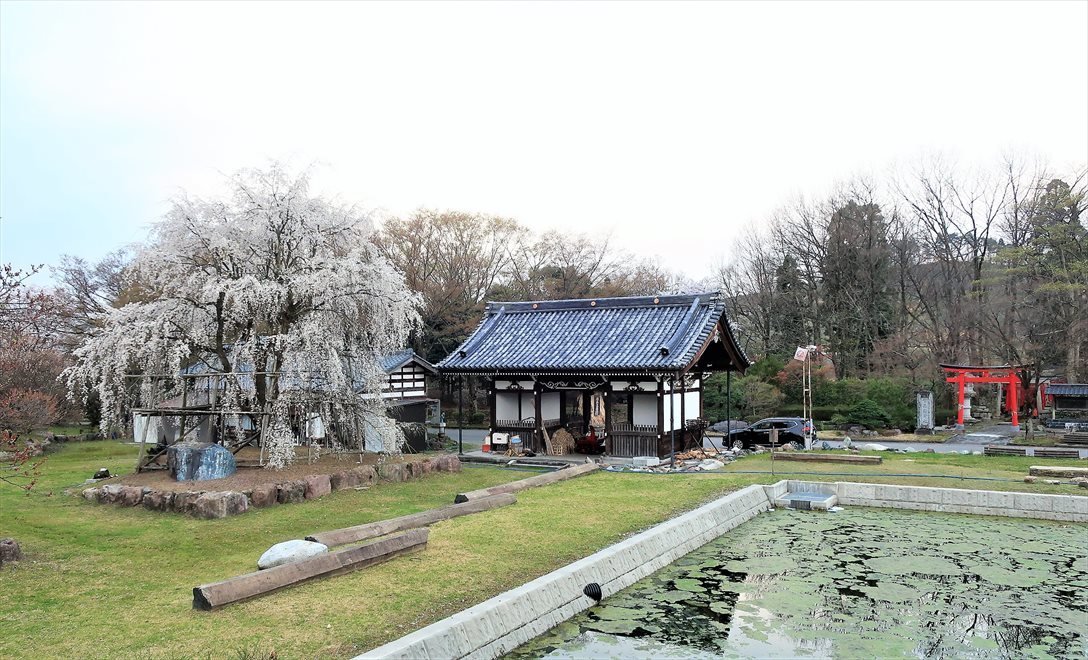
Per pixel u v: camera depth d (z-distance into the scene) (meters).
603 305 24.27
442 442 27.89
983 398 40.31
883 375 37.53
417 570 9.18
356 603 7.89
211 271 16.84
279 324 17.27
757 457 21.72
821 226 45.22
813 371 36.16
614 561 9.95
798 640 8.16
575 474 17.94
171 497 13.43
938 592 9.80
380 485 16.31
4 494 15.15
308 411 16.48
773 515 14.95
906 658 7.68
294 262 17.59
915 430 30.20
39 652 6.53
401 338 17.94
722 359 24.64
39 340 22.62
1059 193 35.62
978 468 18.44
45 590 8.57
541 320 24.72
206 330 17.12
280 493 14.19
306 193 17.50
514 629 7.83
